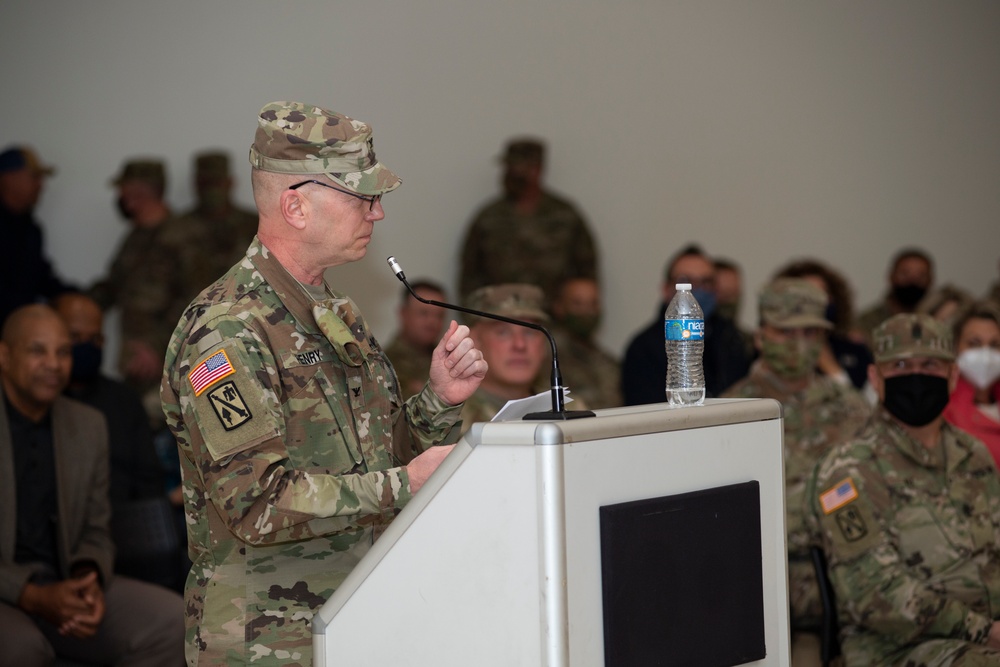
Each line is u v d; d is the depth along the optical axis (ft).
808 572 21.47
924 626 17.74
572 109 44.78
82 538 22.61
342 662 10.27
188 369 11.23
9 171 33.99
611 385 41.39
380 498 10.76
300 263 11.97
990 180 53.57
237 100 39.27
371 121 41.24
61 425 22.68
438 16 42.16
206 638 11.55
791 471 23.80
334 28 40.57
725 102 47.73
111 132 37.93
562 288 42.32
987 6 53.16
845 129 50.31
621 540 9.66
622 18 45.52
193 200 38.58
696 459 10.60
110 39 37.86
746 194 48.29
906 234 51.85
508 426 9.46
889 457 18.88
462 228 42.80
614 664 9.56
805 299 24.47
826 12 49.65
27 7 37.01
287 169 11.70
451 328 12.80
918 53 51.78
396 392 13.20
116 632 21.62
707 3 47.16
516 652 9.46
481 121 43.06
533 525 9.35
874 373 19.27
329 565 11.80
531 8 43.83
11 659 19.72
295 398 11.59
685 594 10.21
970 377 25.05
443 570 9.81
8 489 21.59
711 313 32.27
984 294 53.67
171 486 31.86
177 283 36.88
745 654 10.79
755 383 25.52
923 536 18.60
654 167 46.44
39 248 34.96
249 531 10.67
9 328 22.06
